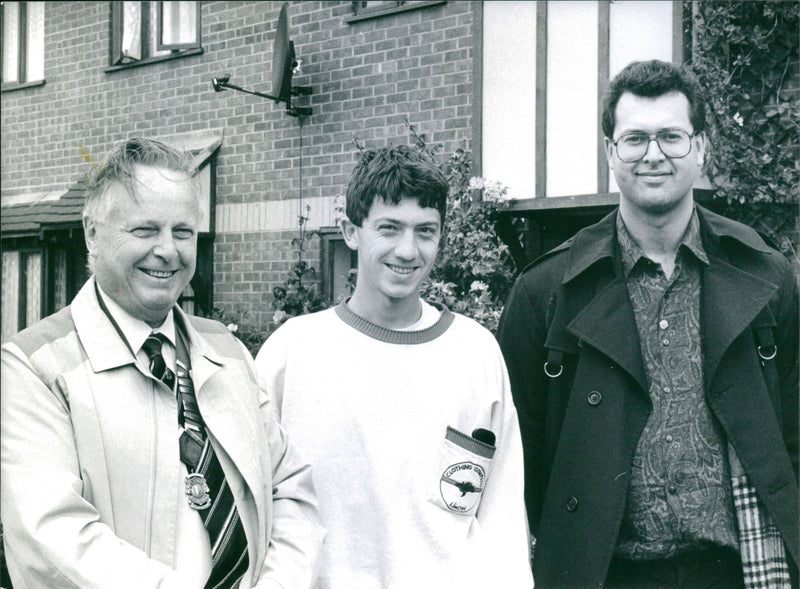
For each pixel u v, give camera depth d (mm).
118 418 1638
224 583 1721
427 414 2117
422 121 6043
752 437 2250
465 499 2080
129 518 1623
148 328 1754
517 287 2574
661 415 2287
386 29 6262
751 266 2406
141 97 7754
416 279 2148
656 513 2254
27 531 1516
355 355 2160
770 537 2258
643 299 2383
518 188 5449
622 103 2336
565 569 2301
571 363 2432
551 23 5320
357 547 2062
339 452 2100
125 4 7879
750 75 4660
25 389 1599
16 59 8562
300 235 6746
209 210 7297
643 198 2297
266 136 6984
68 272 8133
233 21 7191
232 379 1845
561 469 2355
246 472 1748
